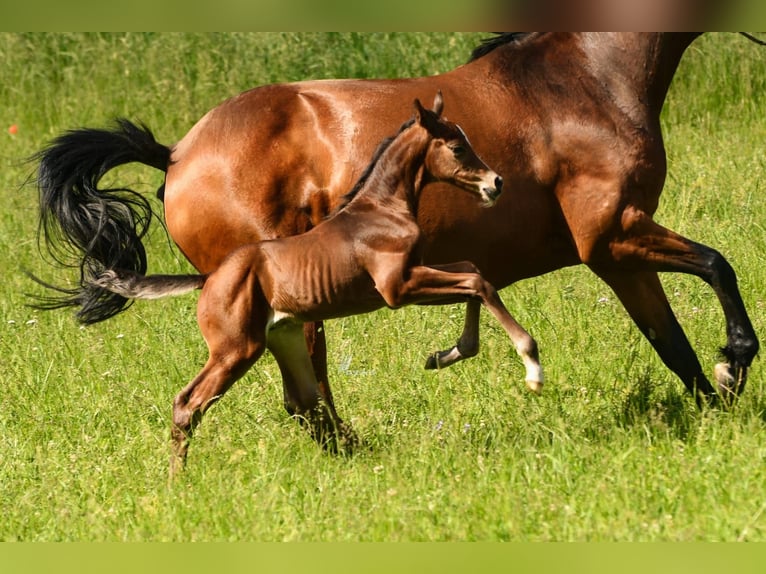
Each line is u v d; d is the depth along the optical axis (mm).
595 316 13203
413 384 11680
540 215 10773
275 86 10844
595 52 10844
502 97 10719
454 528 8617
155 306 14914
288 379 10758
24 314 14930
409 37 22984
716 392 11102
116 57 23844
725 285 10711
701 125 19609
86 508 9492
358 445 10594
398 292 9961
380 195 10117
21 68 24250
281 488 9469
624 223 10617
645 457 9484
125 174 20156
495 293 9820
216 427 10750
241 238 10562
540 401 11125
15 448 10641
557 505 8742
